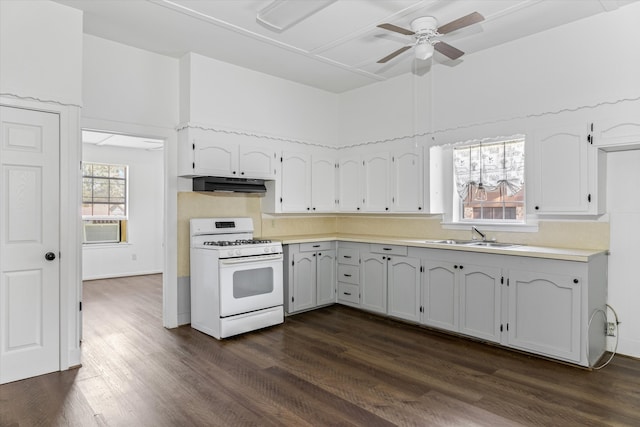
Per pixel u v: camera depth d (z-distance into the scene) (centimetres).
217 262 370
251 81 443
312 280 464
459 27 260
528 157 356
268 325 404
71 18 302
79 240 309
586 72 322
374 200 487
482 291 348
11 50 276
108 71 368
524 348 324
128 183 707
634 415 232
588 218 340
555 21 328
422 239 453
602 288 322
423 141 437
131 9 310
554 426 221
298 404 247
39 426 223
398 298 417
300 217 529
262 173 451
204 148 404
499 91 376
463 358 321
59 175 298
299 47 383
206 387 270
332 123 530
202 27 341
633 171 320
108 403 249
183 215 415
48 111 293
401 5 303
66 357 299
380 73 455
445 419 229
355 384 274
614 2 296
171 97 408
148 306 490
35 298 288
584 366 296
